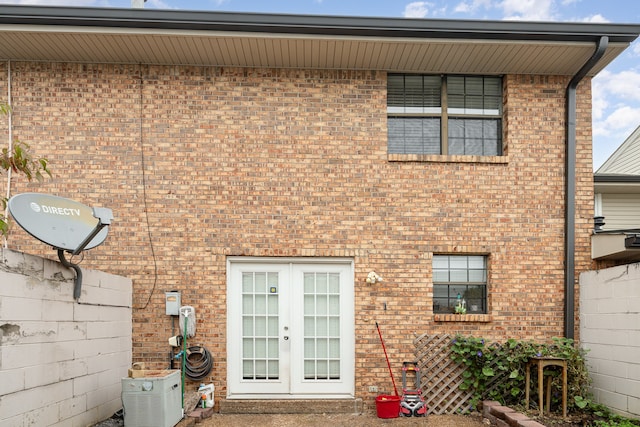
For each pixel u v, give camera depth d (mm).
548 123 7184
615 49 6641
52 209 4758
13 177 6727
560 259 7012
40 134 6793
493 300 6922
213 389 6570
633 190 8859
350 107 7062
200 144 6914
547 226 7047
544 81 7250
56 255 6691
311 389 6855
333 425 6074
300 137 6984
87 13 5973
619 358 6039
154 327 6711
